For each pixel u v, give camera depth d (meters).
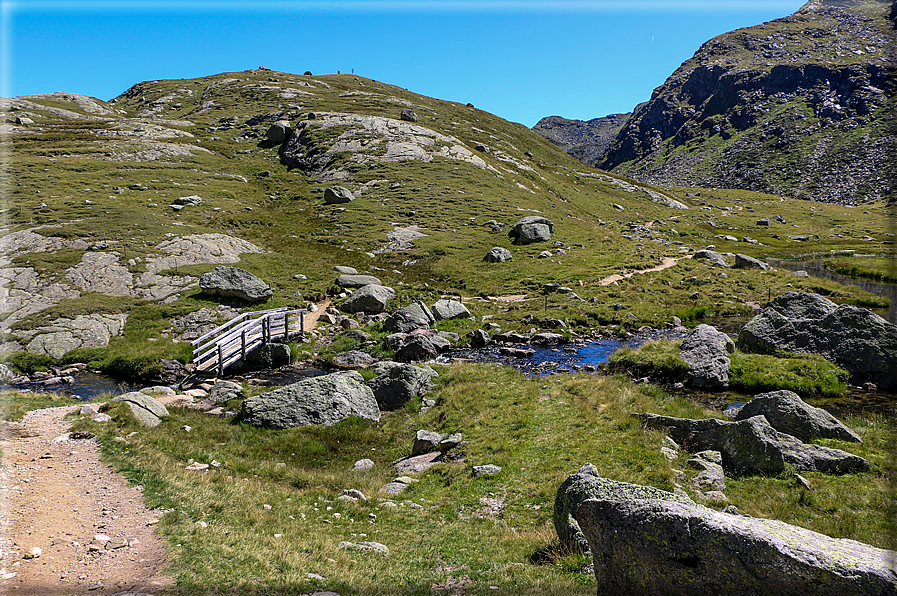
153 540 11.80
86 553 11.11
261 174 90.88
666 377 28.47
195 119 122.25
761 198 167.62
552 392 25.14
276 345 34.06
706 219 120.50
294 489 17.09
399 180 85.75
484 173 93.38
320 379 25.27
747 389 26.73
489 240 67.50
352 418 24.02
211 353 32.50
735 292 50.97
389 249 63.41
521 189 93.62
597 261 61.41
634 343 37.28
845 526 13.06
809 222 132.00
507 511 15.29
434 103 164.00
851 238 109.62
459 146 102.50
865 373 27.52
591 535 9.67
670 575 8.93
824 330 30.00
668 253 70.25
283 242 62.75
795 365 27.88
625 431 19.86
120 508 13.09
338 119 109.06
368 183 84.50
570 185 118.69
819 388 25.89
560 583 10.80
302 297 45.66
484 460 18.55
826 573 7.87
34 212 54.28
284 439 21.80
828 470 16.45
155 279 44.00
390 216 73.31
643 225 100.06
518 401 24.00
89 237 49.00
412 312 40.72
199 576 10.63
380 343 37.31
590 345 37.22
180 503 13.69
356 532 14.04
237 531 12.90
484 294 49.97
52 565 10.58
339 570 11.59
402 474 19.16
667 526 8.99
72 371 32.16
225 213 69.69
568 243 69.12
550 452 18.55
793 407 19.14
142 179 76.06
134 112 141.38
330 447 21.72
